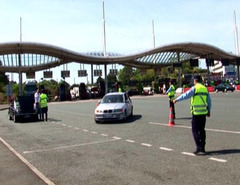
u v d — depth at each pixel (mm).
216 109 20391
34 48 55375
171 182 5645
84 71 72750
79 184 5910
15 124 18922
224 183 5406
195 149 8344
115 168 6891
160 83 74750
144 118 17266
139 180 5895
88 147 9648
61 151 9289
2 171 7141
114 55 68750
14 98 23562
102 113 15922
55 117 21891
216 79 90188
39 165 7660
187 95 7891
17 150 9867
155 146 9086
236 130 11234
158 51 70688
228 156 7340
